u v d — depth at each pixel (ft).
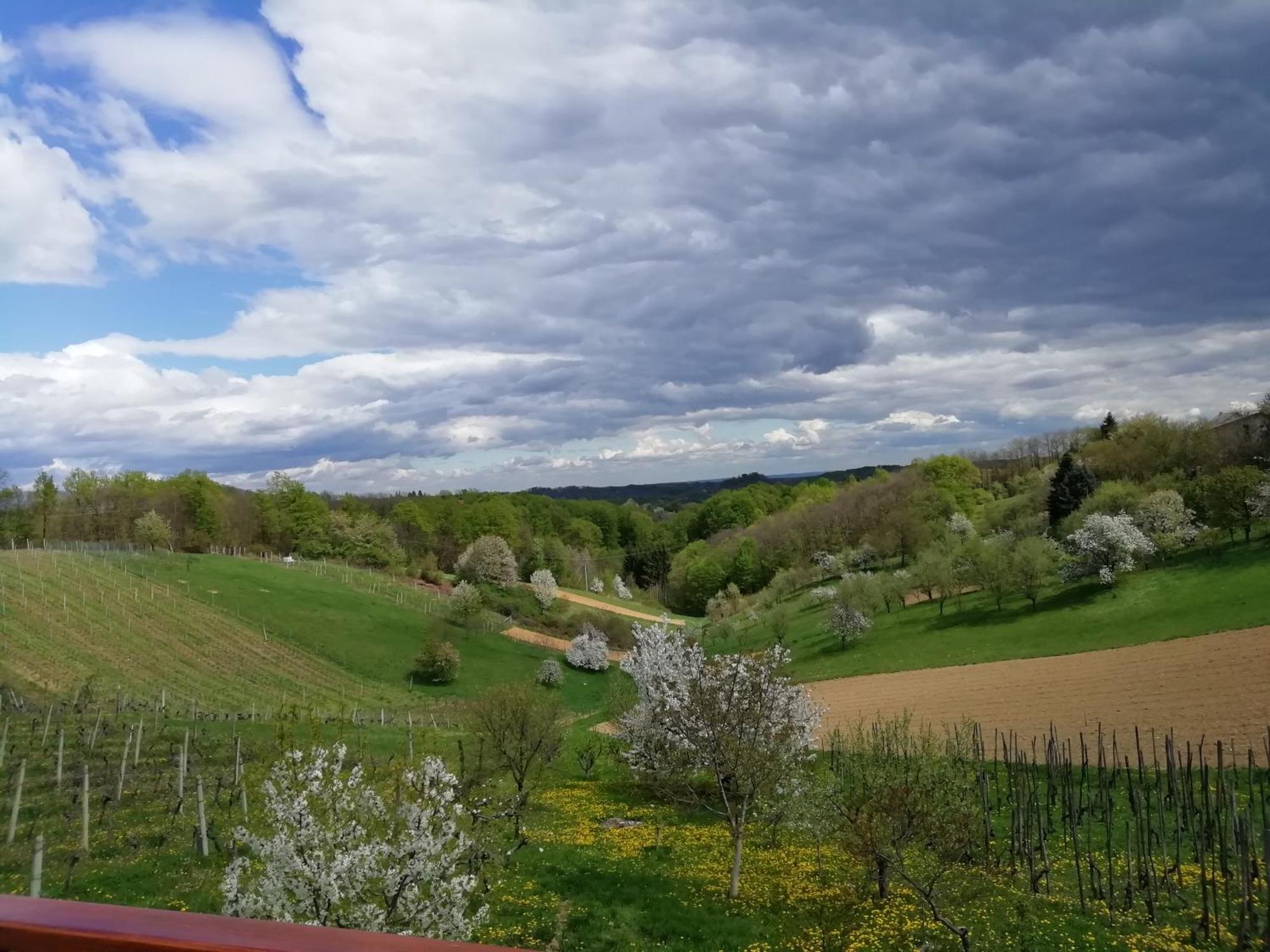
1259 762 118.83
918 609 291.58
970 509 409.08
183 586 290.15
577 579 493.36
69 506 361.71
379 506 507.30
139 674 206.80
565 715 186.91
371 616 307.78
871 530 394.32
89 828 83.10
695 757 93.04
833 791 76.95
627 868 82.58
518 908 69.56
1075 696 169.48
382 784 49.57
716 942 65.21
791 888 77.20
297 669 245.65
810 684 223.10
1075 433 493.77
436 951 8.82
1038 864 82.48
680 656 117.91
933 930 65.51
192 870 71.61
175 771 105.70
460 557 423.23
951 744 86.22
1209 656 179.83
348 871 43.34
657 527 620.08
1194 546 267.59
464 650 298.15
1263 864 78.38
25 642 206.69
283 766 46.32
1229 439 324.60
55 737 121.29
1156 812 99.30
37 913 9.64
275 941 8.85
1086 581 265.75
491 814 81.41
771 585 382.01
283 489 437.17
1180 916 68.69
